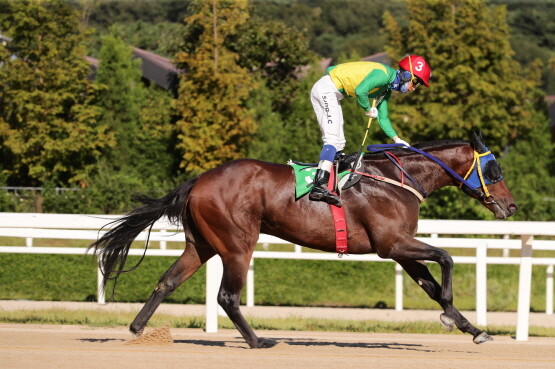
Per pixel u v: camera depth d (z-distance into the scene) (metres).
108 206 19.95
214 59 23.69
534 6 81.94
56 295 11.76
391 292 13.19
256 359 5.70
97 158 24.30
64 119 24.56
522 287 7.51
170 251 9.05
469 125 23.69
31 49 23.59
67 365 5.29
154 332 6.52
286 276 13.18
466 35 23.84
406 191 6.25
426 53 24.31
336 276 13.29
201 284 12.16
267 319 9.15
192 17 23.92
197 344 6.61
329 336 7.62
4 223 7.74
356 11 82.19
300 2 83.94
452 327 6.12
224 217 6.16
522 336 7.48
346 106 22.45
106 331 7.43
